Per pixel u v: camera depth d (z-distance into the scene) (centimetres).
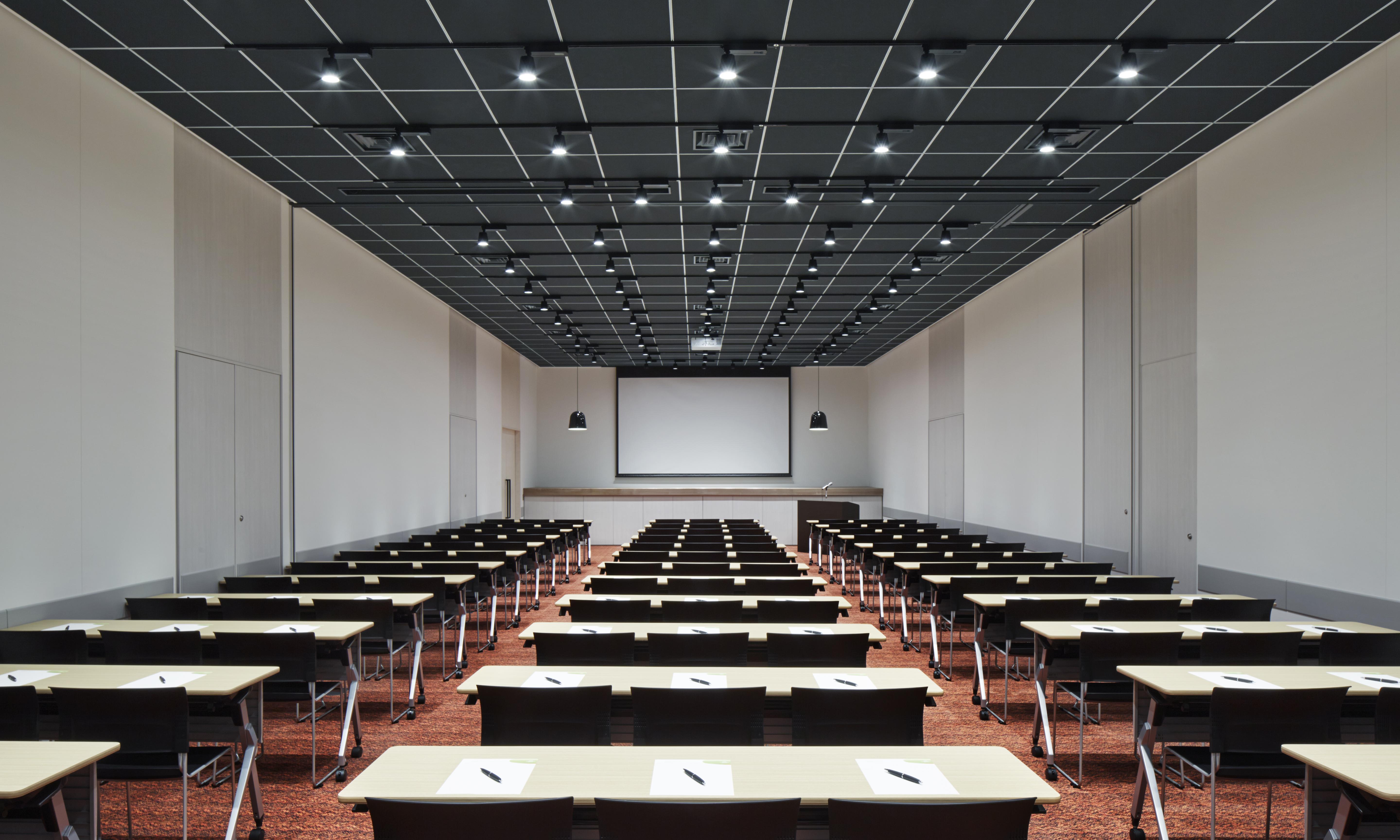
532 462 2042
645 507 1922
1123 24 491
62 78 529
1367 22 493
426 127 638
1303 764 349
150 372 620
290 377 841
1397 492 521
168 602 539
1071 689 651
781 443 2117
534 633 413
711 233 920
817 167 727
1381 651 416
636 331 1592
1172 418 790
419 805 197
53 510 520
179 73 551
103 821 395
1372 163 539
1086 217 897
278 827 388
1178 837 380
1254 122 638
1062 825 394
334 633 455
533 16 479
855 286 1220
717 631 438
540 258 1047
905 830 195
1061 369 1046
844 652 402
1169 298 791
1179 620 574
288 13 476
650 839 199
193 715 382
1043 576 672
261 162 720
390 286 1108
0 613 475
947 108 605
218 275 712
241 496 746
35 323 507
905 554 866
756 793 227
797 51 520
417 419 1223
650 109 605
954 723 560
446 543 986
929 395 1620
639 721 302
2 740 313
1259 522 660
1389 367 529
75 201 542
